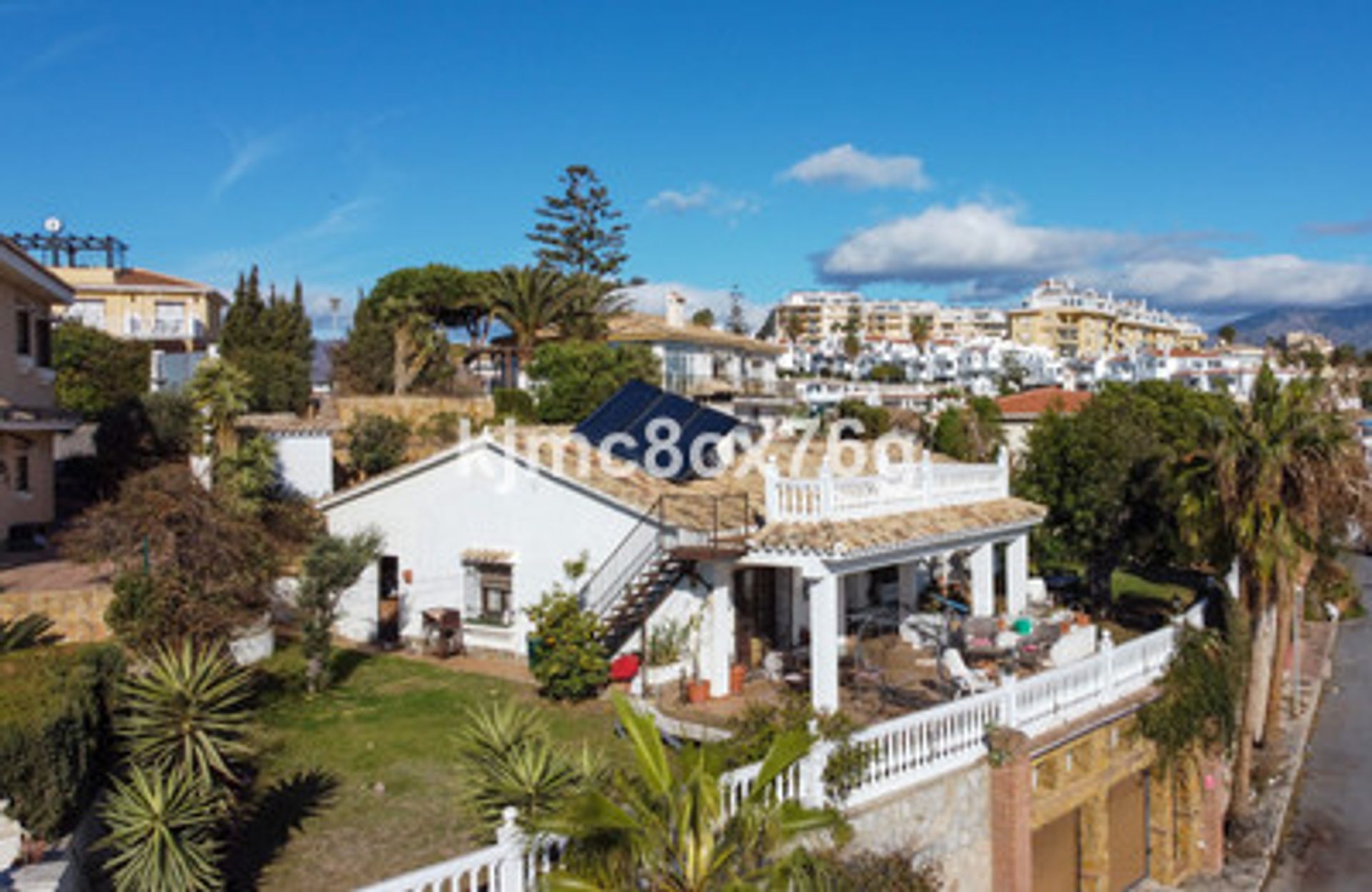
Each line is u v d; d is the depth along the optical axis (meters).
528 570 22.22
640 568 20.03
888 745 13.37
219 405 25.84
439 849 12.53
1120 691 18.16
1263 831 22.16
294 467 31.50
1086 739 17.00
